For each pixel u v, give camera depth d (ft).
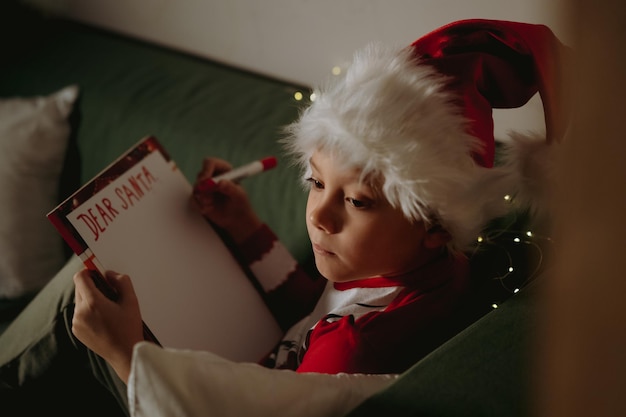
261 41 4.46
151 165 2.81
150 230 2.66
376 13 3.84
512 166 2.32
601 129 1.19
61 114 4.44
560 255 1.31
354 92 2.05
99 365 2.77
